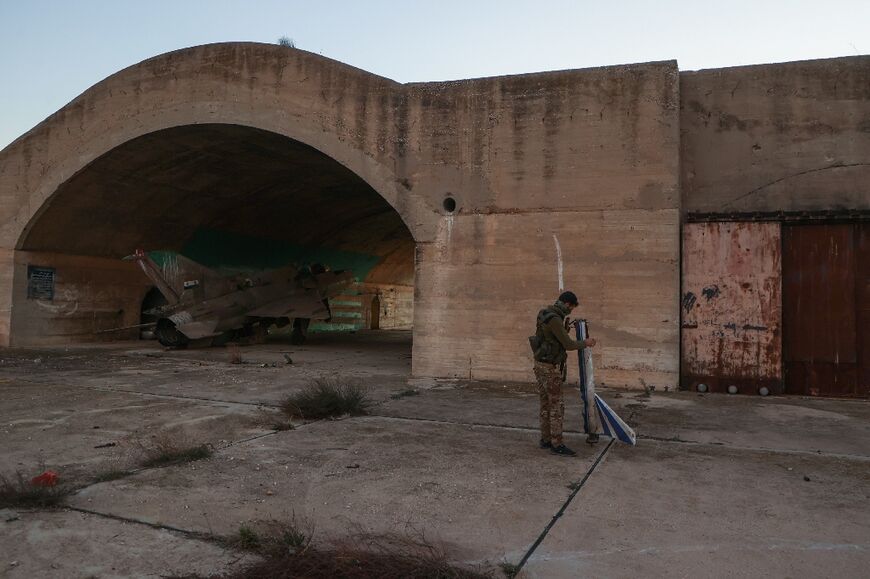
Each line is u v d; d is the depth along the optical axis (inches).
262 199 868.0
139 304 868.0
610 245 452.4
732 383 432.8
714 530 177.2
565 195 464.8
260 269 1020.5
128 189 726.5
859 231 422.3
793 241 435.2
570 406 375.2
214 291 809.5
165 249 863.1
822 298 427.8
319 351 774.5
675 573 150.1
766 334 428.8
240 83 574.6
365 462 247.3
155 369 545.3
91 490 210.1
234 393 416.2
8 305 706.2
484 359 479.2
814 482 223.3
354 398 353.7
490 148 485.4
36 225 701.9
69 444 275.1
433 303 495.2
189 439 284.4
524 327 470.0
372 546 163.8
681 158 468.1
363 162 522.9
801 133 445.7
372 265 1318.9
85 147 658.2
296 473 231.9
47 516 186.5
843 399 414.0
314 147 541.6
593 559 158.1
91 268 793.6
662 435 298.4
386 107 517.7
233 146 652.7
